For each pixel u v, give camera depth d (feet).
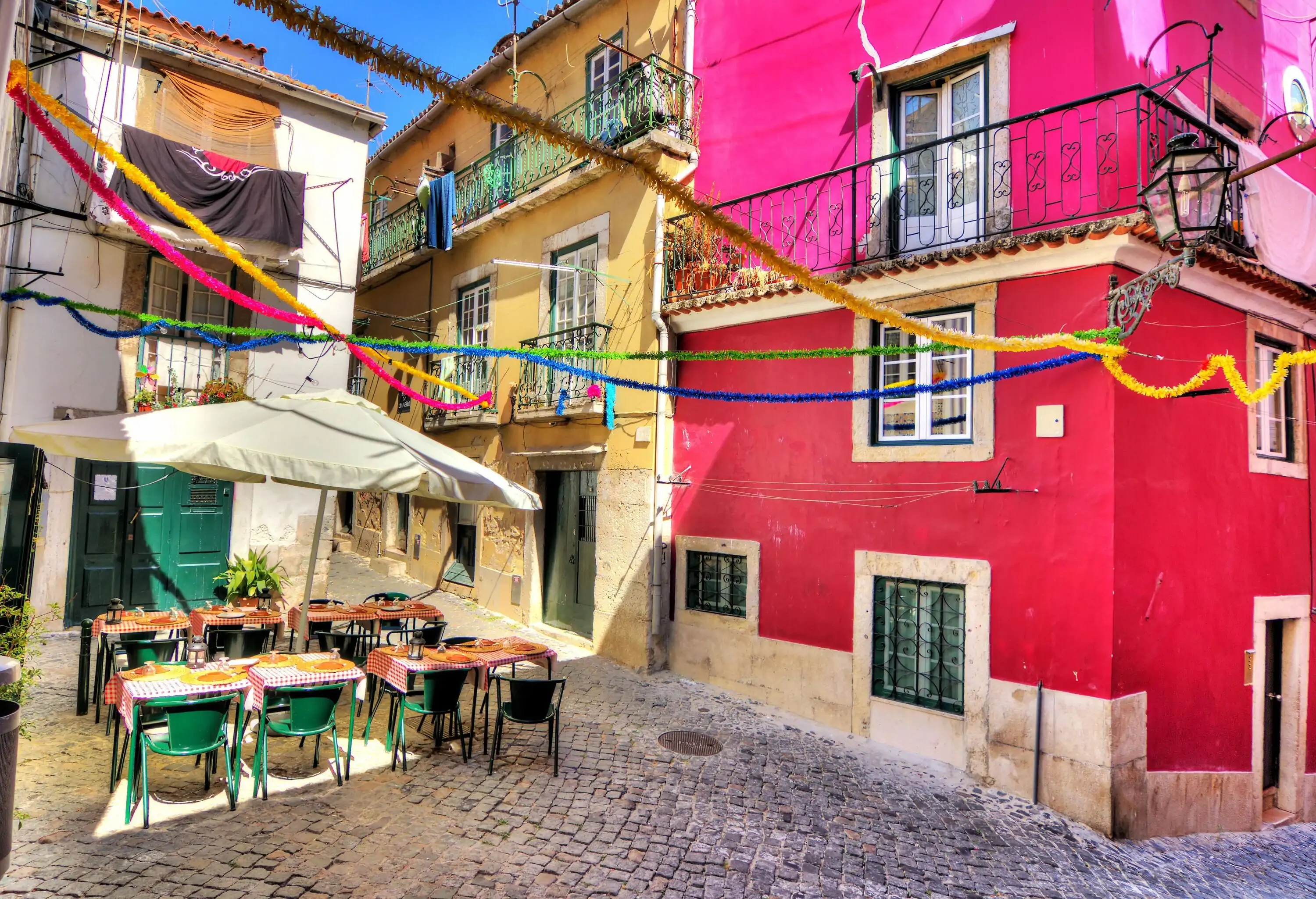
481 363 37.65
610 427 29.12
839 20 25.40
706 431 27.45
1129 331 16.34
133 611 22.02
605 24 33.01
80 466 27.22
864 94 24.34
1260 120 25.41
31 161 25.91
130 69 27.71
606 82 32.63
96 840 13.17
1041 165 20.34
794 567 24.44
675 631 27.91
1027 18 20.90
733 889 13.69
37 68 25.38
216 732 14.12
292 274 31.22
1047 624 19.04
